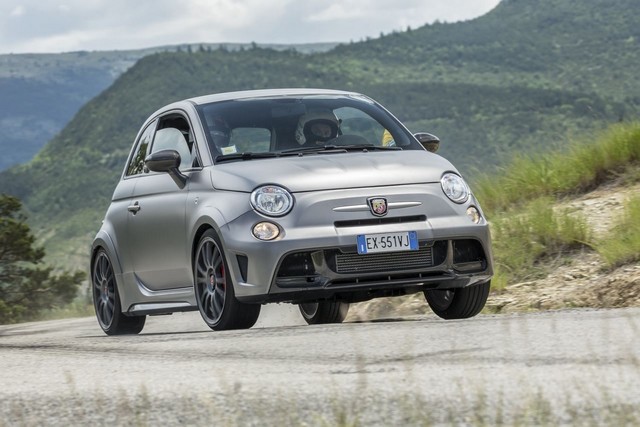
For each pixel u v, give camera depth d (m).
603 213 29.09
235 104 20.28
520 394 8.44
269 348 13.02
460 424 7.55
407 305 25.52
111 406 8.96
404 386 9.09
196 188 18.84
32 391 10.15
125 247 21.17
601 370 9.38
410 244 17.27
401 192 17.61
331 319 23.12
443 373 9.80
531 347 11.29
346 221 17.28
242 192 17.75
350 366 10.84
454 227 17.61
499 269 26.47
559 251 26.47
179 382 10.19
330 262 17.12
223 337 14.95
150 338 16.08
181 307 19.55
